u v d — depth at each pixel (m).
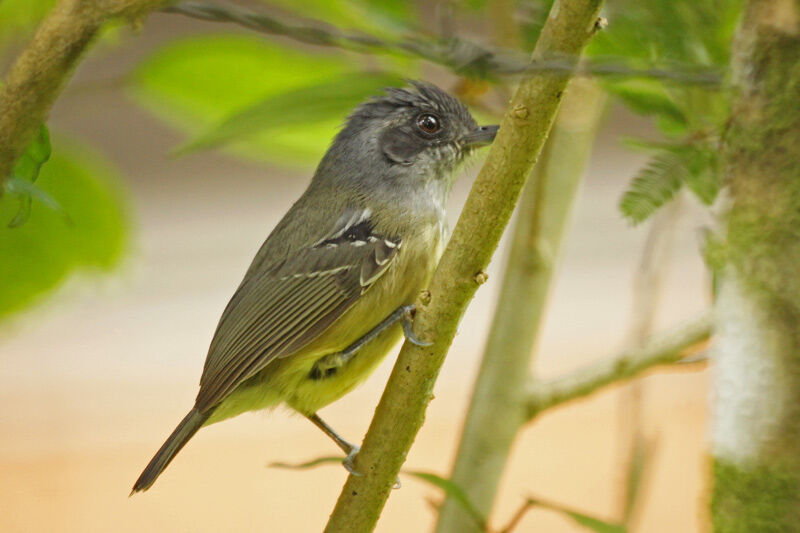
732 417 2.72
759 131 2.66
